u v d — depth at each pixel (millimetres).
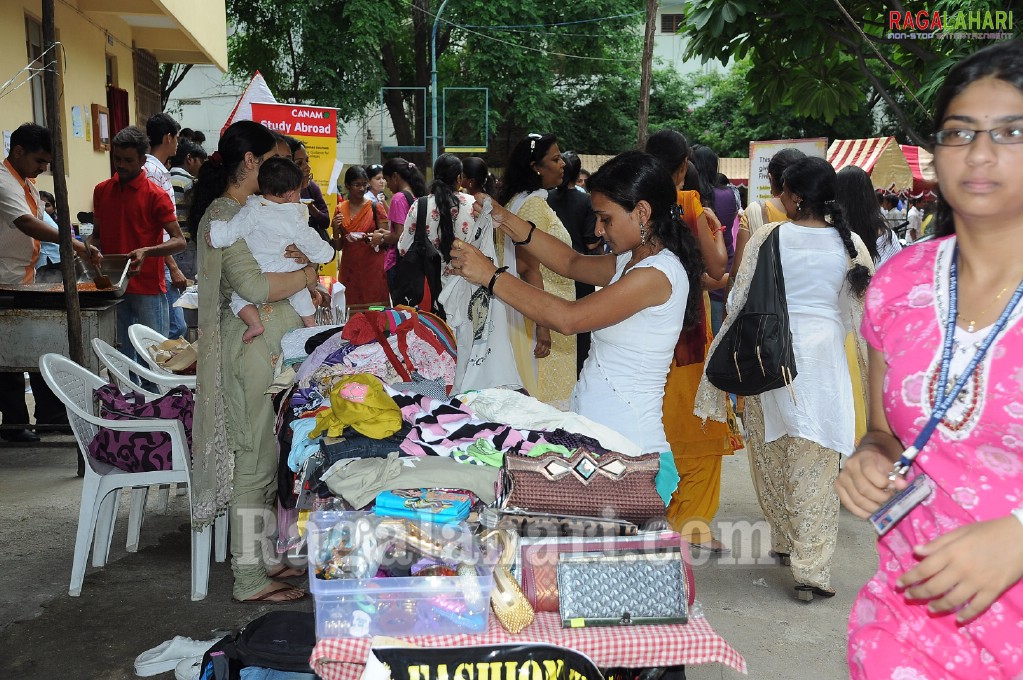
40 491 5453
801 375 4012
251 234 3846
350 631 2197
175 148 7793
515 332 4832
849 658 1781
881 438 1755
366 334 3766
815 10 6469
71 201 9906
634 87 31016
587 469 2539
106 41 11422
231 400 3943
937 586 1384
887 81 15797
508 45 26094
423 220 7059
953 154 1518
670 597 2293
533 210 4867
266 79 26672
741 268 4098
